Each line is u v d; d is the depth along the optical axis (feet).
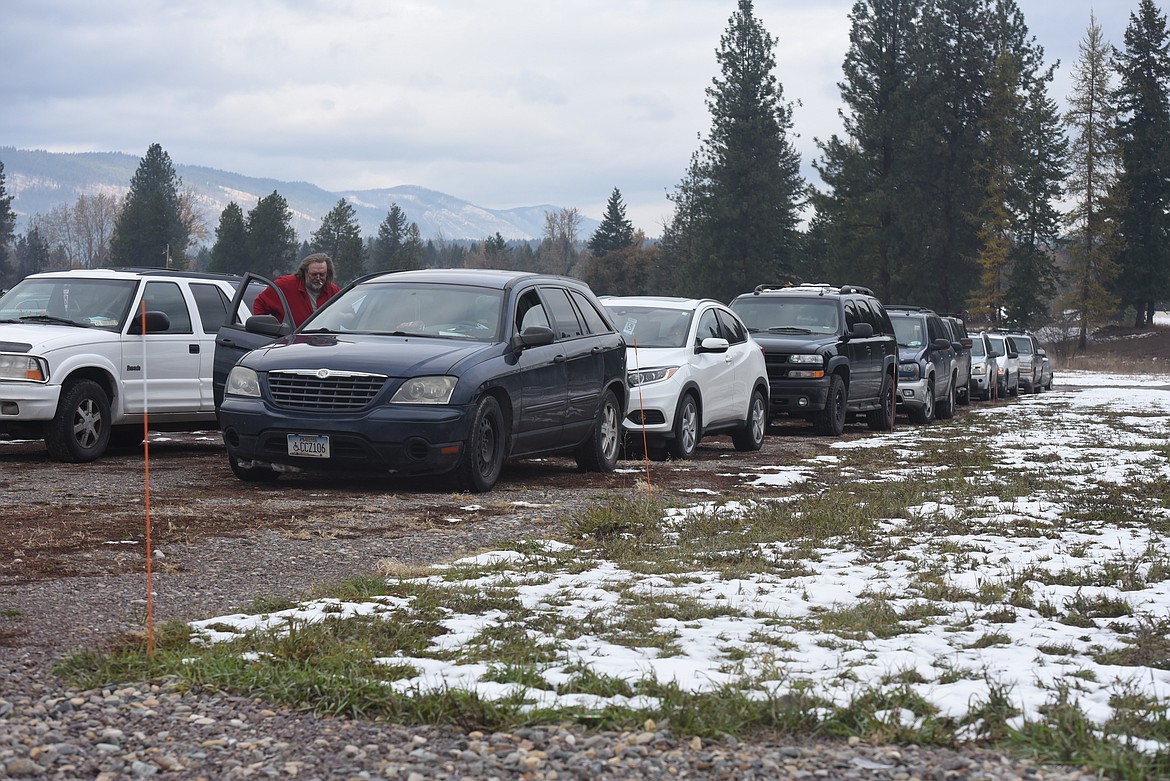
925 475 44.65
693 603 21.57
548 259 624.59
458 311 39.11
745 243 253.85
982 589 23.29
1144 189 316.40
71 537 26.12
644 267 439.63
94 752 12.97
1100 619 20.97
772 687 15.79
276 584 22.86
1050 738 13.46
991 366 116.57
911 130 228.43
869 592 23.08
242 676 15.52
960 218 240.32
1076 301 289.12
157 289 45.34
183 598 21.25
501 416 37.06
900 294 246.47
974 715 14.37
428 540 28.35
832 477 43.80
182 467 40.40
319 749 13.19
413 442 34.71
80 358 41.37
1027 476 43.91
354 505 32.76
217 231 426.92
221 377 41.86
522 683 15.56
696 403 50.65
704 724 13.85
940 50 232.12
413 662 16.80
